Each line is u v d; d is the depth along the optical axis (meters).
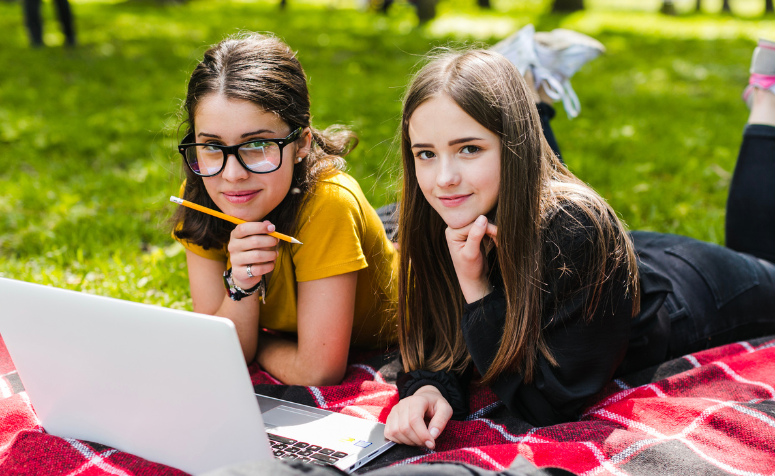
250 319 2.00
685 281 2.17
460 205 1.62
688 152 4.99
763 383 1.95
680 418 1.70
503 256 1.64
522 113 1.61
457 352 1.88
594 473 1.49
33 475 1.50
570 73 2.85
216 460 1.41
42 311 1.46
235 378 1.29
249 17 15.20
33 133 5.25
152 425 1.45
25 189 4.02
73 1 18.09
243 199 1.72
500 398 1.80
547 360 1.71
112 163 4.73
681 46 11.49
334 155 2.07
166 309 1.30
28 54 8.91
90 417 1.55
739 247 2.63
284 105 1.72
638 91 7.35
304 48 10.38
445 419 1.69
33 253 3.27
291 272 1.98
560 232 1.65
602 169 4.41
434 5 15.52
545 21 16.58
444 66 1.60
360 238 1.99
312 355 1.96
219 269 2.10
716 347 2.18
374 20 16.11
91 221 3.56
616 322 1.71
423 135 1.59
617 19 17.30
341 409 1.87
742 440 1.60
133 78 7.75
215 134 1.67
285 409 1.82
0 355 2.21
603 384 1.75
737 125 5.81
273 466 1.19
